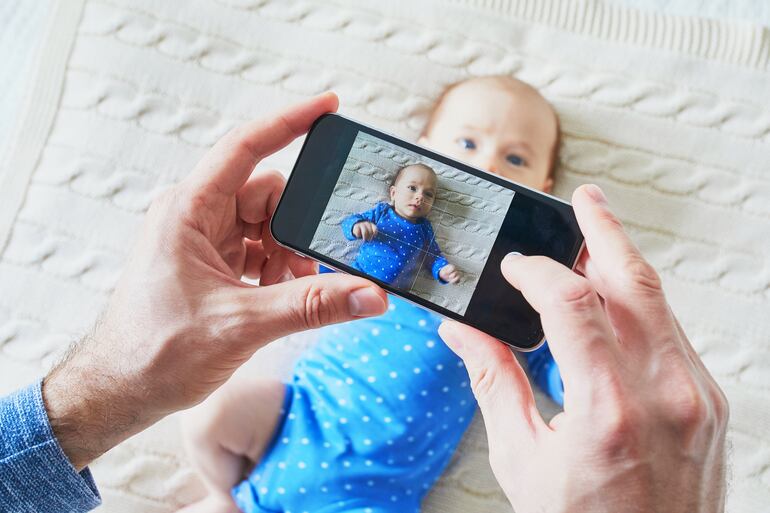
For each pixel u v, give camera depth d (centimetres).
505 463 65
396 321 101
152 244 73
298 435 99
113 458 102
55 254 109
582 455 57
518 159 107
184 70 114
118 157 112
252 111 114
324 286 67
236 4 116
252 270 92
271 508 98
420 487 100
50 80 113
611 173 112
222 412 98
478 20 116
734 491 100
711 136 112
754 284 108
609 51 115
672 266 109
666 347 58
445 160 74
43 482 72
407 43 115
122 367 72
